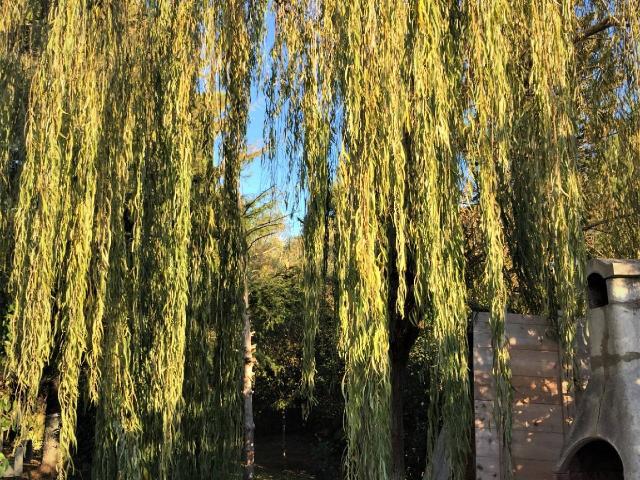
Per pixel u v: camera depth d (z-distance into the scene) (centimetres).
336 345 454
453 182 462
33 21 541
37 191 457
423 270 442
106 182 481
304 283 502
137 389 497
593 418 367
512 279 598
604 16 591
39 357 448
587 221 653
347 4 461
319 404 1040
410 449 862
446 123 449
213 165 561
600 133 611
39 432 930
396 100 443
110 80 491
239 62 569
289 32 541
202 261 552
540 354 498
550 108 468
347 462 418
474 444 497
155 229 506
